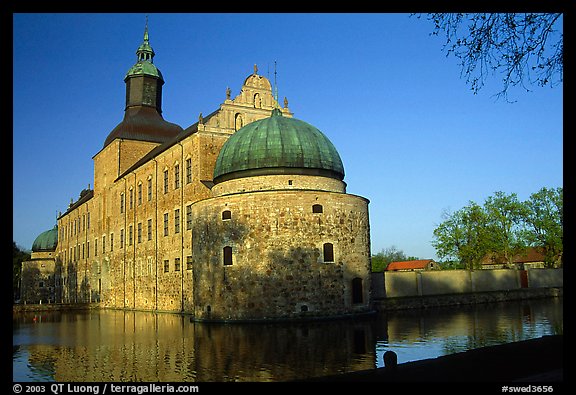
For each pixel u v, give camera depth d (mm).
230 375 18359
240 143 45250
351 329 31922
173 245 56875
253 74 60906
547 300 60312
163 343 27797
